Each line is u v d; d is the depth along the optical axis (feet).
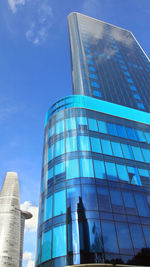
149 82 206.28
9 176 392.88
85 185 90.27
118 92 169.58
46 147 119.85
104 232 77.25
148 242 79.87
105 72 191.11
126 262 71.41
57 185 94.68
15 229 319.27
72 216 81.05
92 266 69.51
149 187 102.01
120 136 120.37
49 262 74.08
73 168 96.89
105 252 71.82
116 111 135.85
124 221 83.51
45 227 86.33
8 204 342.64
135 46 281.95
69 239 75.77
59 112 128.16
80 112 124.16
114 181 96.53
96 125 119.65
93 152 104.37
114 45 256.93
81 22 282.77
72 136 110.63
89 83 166.40
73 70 189.47
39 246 84.74
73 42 234.99
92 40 246.06
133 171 105.29
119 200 90.12
